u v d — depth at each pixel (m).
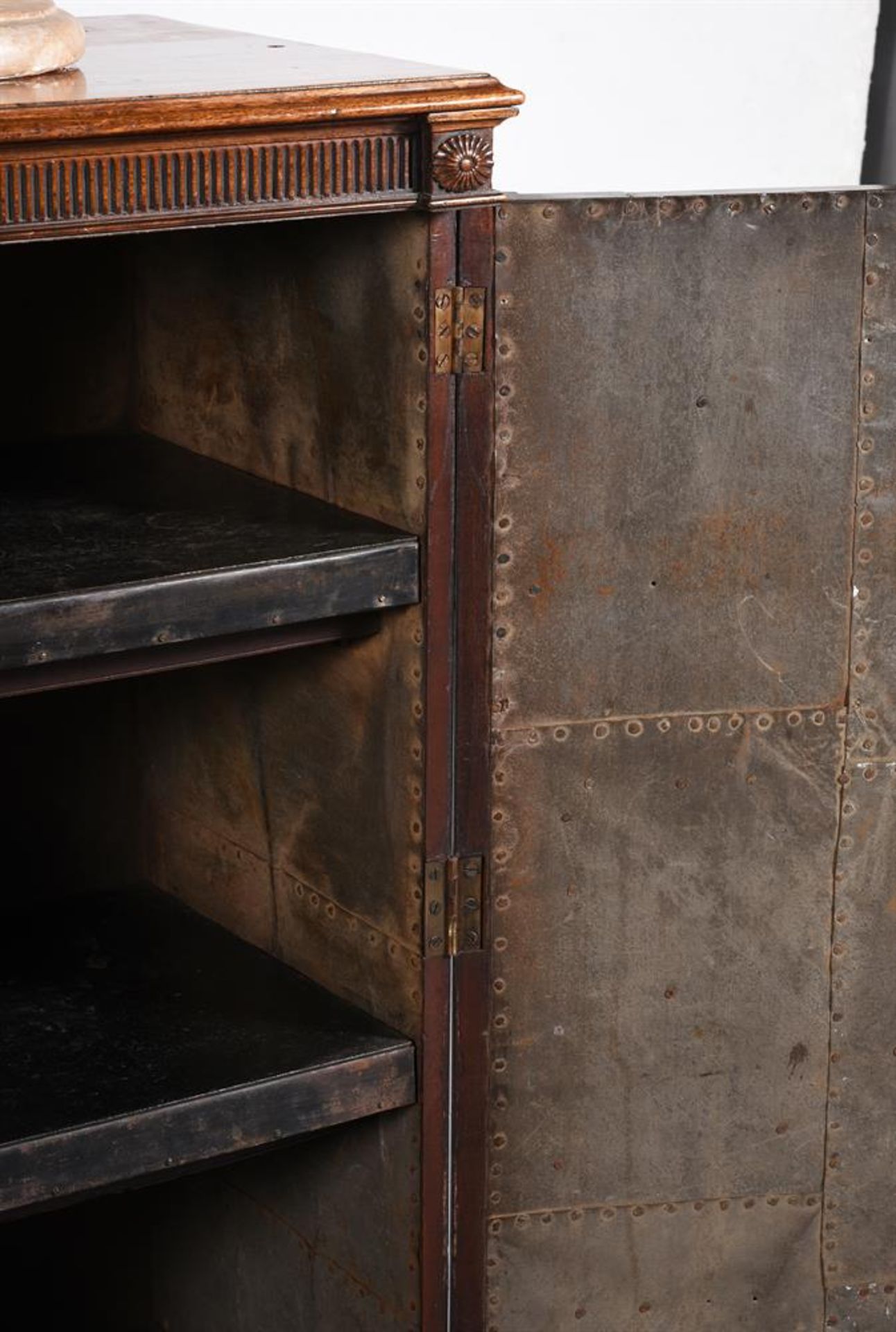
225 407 2.44
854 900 2.35
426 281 2.02
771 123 3.11
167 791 2.70
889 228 2.14
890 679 2.29
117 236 2.52
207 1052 2.29
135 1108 2.17
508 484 2.12
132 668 2.08
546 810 2.24
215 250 2.37
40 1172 2.13
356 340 2.15
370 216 2.08
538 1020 2.31
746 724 2.26
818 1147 2.42
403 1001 2.29
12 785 2.71
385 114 1.93
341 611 2.11
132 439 2.60
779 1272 2.46
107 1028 2.35
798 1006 2.37
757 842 2.30
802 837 2.31
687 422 2.15
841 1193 2.45
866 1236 2.47
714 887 2.31
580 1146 2.36
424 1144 2.30
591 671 2.21
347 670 2.26
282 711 2.39
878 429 2.20
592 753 2.23
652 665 2.22
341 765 2.30
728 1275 2.45
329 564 2.09
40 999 2.43
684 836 2.28
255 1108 2.22
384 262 2.07
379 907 2.29
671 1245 2.42
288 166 1.92
